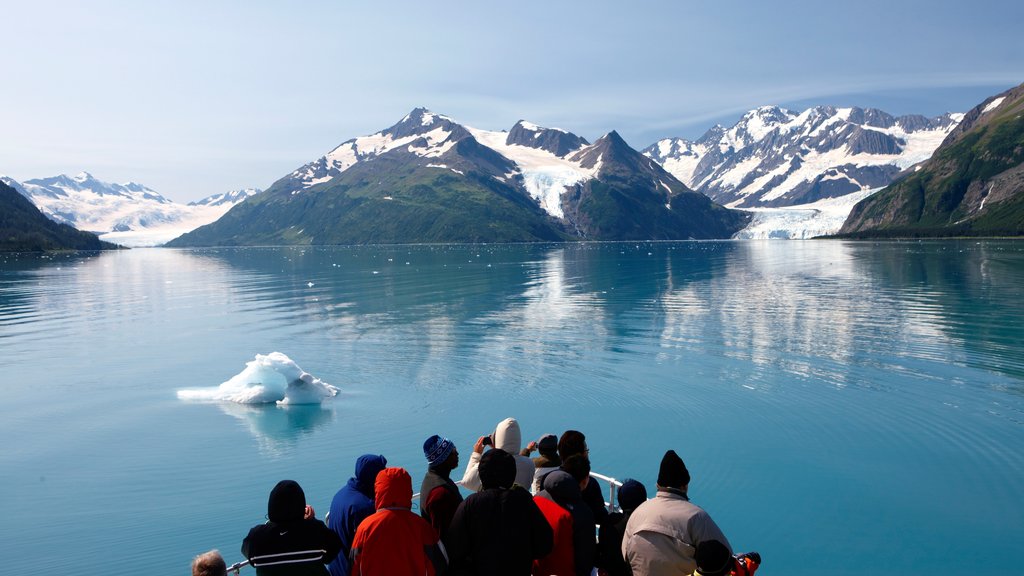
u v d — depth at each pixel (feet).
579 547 35.19
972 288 264.72
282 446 88.99
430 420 99.45
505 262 578.25
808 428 91.04
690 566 31.78
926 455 80.33
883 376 117.80
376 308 237.04
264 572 31.76
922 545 59.88
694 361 133.59
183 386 123.44
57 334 187.01
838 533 62.39
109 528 65.77
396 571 30.99
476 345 156.46
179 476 79.15
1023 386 109.29
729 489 72.28
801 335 161.68
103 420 102.32
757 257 595.47
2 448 90.27
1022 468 75.51
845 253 618.44
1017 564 56.59
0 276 459.73
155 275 464.24
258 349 158.61
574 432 39.14
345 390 117.60
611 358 138.21
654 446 85.87
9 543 63.00
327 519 38.17
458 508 32.32
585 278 368.89
